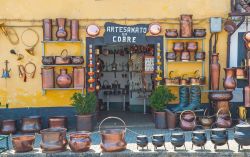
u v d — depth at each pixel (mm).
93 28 10344
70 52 10492
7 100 10516
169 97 10047
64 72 10289
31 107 10531
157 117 10023
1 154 7777
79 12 10516
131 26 10461
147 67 11438
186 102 10305
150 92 12953
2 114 10516
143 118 11750
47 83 10289
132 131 9453
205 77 10445
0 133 9945
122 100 13773
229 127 9664
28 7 10445
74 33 10328
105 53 13531
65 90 10508
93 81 10445
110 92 13648
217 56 10281
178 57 10539
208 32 10523
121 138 7824
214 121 9859
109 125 10648
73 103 9922
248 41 10273
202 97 10555
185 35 10344
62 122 9883
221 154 7551
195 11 10547
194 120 9734
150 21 10539
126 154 7703
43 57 10227
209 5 10539
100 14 10523
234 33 10508
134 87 13344
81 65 10352
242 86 10516
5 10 10430
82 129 9797
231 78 10133
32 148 8031
